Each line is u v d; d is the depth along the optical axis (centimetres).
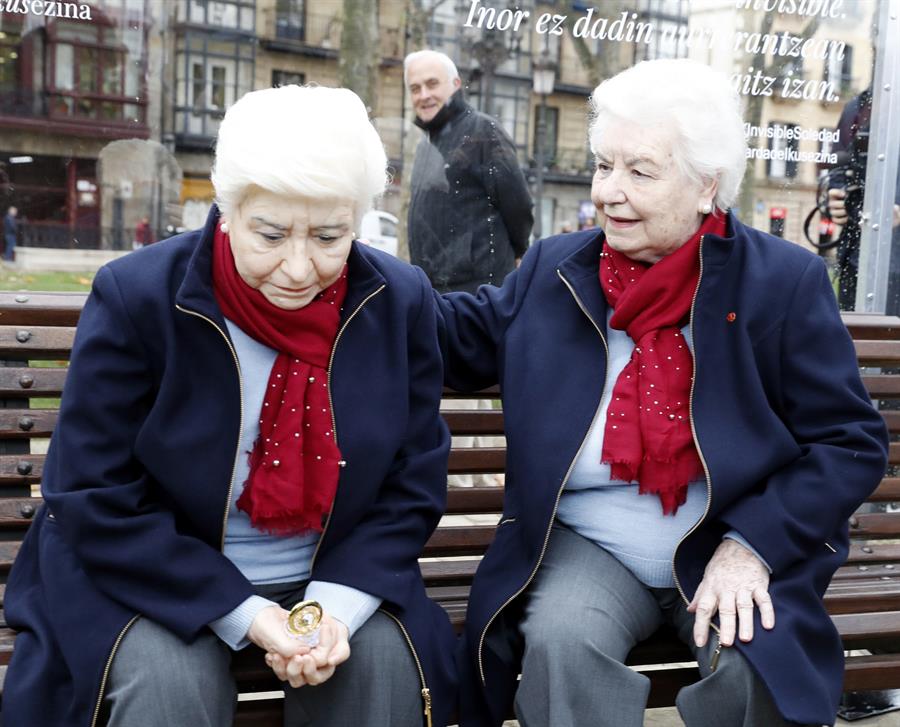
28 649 196
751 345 217
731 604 203
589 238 235
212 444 199
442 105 406
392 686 198
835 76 400
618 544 219
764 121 407
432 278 417
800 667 196
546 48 425
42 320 242
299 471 198
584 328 225
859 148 394
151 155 411
